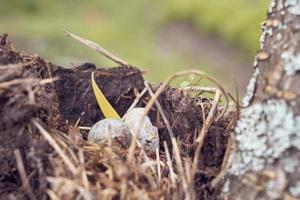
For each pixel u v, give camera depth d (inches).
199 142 22.8
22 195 21.5
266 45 21.8
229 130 24.2
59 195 21.0
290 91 21.0
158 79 83.8
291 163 20.8
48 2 101.5
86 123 25.4
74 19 98.3
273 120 21.2
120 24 99.3
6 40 23.8
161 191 21.6
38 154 21.6
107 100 25.9
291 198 20.7
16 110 21.9
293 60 21.1
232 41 96.4
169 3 104.6
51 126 22.8
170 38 98.8
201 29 99.7
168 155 22.9
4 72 22.2
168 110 25.3
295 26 21.2
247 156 21.5
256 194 21.1
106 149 22.4
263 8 97.0
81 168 21.4
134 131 23.8
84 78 25.8
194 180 22.7
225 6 100.0
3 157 21.8
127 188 21.3
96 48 25.3
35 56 24.8
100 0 105.8
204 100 26.2
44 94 23.5
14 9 97.9
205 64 92.0
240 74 89.8
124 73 26.0
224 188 22.0
